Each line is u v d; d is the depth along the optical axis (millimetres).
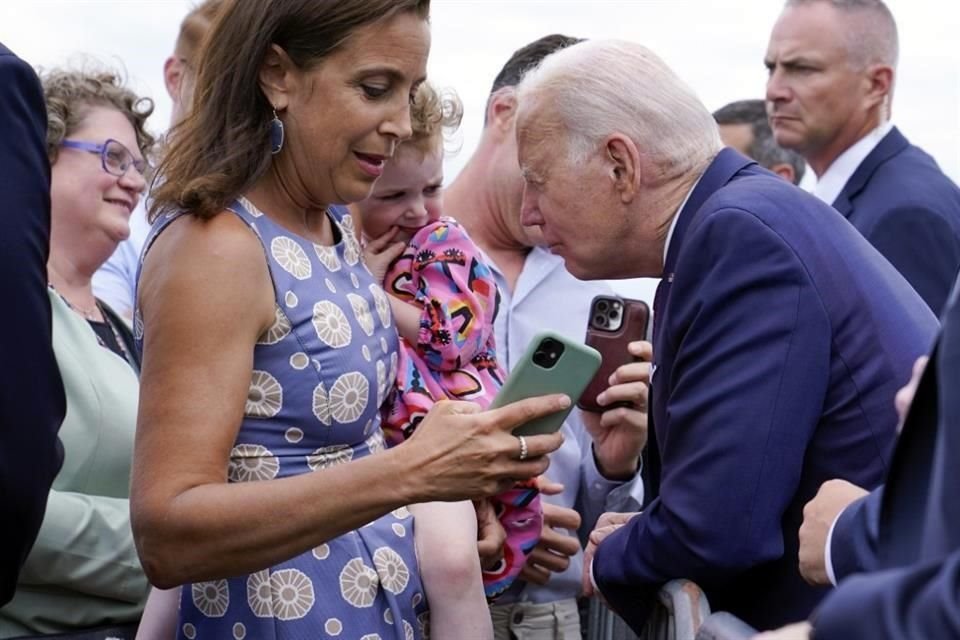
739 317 2719
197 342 2436
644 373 3551
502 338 3812
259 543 2422
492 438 2527
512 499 3299
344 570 2627
